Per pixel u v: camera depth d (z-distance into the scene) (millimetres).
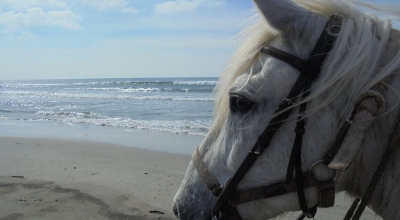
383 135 1344
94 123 13656
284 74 1373
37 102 25453
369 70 1316
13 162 7027
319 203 1388
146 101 23578
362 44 1320
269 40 1478
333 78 1299
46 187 5340
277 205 1460
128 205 4562
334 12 1452
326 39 1359
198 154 1669
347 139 1246
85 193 5027
